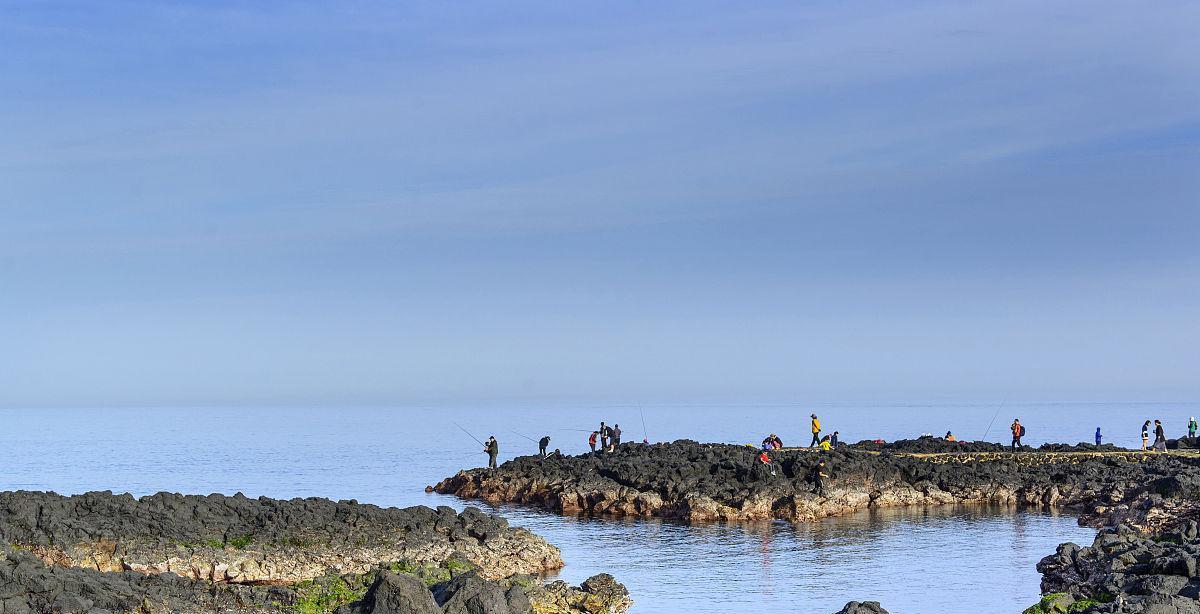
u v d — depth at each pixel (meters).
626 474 80.19
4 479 117.94
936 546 61.81
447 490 95.94
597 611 41.91
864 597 48.59
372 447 184.38
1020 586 50.41
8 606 32.25
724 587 50.69
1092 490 76.88
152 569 45.22
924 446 100.25
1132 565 41.16
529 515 77.50
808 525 70.81
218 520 49.31
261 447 185.50
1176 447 100.25
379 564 46.66
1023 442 188.25
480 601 33.69
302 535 48.94
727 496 75.00
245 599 37.72
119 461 148.00
